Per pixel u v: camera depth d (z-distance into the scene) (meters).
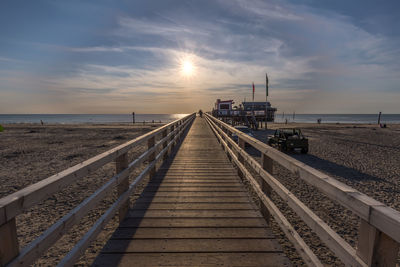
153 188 4.58
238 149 4.66
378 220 1.00
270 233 2.82
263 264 2.23
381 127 40.31
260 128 36.66
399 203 6.08
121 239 2.68
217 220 3.17
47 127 39.31
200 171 5.93
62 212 4.93
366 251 1.12
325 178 1.50
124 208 3.18
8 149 14.80
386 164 10.92
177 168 6.26
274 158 2.46
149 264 2.22
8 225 1.19
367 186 7.51
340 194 1.30
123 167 3.08
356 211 1.16
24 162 10.73
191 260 2.29
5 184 7.29
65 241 3.66
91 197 2.04
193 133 15.77
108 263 2.24
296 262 3.02
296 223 4.46
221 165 6.62
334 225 4.56
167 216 3.30
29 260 1.27
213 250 2.46
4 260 1.16
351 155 13.35
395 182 7.94
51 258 3.20
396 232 0.91
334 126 43.75
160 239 2.68
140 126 43.28
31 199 1.30
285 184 7.16
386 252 1.05
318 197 6.05
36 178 7.96
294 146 13.53
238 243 2.60
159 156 5.72
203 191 4.41
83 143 17.91
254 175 7.90
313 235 4.00
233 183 4.92
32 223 4.42
